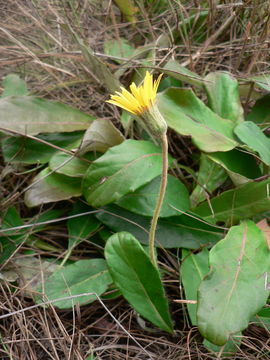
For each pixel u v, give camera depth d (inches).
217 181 12.7
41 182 12.5
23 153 13.6
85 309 11.5
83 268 11.4
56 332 10.8
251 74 15.6
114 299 11.7
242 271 9.7
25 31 19.0
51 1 19.1
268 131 13.7
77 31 18.2
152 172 11.5
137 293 10.1
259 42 15.7
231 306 9.1
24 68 16.4
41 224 12.9
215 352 10.2
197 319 8.9
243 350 10.6
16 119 13.2
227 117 13.0
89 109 16.0
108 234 12.4
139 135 14.3
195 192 12.7
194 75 13.3
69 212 13.3
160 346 11.0
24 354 10.6
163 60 14.8
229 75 13.3
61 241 13.1
